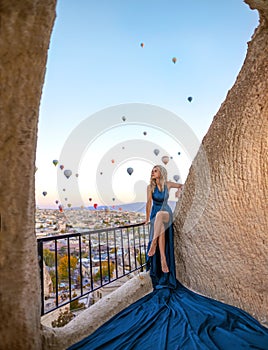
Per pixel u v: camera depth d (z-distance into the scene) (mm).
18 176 1176
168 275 2721
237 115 2037
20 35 1025
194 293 2551
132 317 2031
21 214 1217
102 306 2135
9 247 1194
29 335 1321
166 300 2361
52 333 1609
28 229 1267
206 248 2545
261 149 2098
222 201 2387
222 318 1944
